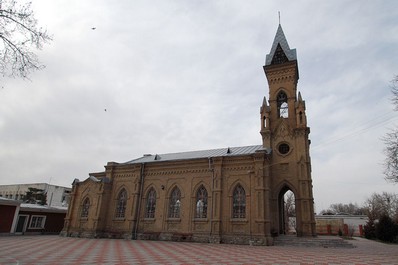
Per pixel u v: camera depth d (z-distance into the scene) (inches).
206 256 755.4
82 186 1748.3
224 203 1353.3
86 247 976.3
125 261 635.5
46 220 1841.8
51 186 3543.3
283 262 647.8
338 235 2331.4
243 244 1229.7
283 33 1738.4
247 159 1360.7
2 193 3811.5
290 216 3134.8
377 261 687.7
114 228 1585.9
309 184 1336.1
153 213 1541.6
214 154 1626.5
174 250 918.4
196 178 1473.9
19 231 1673.2
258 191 1270.9
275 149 1473.9
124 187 1667.1
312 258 732.7
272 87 1630.2
